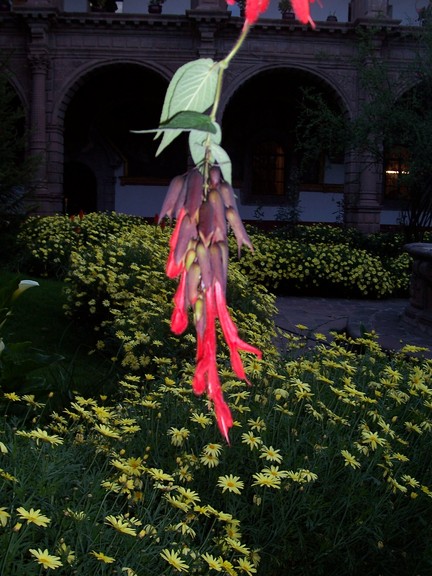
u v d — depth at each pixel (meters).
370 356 4.38
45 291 10.02
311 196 27.83
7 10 23.38
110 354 6.86
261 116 28.03
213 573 2.38
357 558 2.88
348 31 22.77
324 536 2.70
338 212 26.00
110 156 27.48
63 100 23.09
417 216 17.73
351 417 3.53
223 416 0.75
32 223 11.38
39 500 2.22
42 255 12.58
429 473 3.16
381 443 2.90
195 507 2.43
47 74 22.98
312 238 18.67
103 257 8.58
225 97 23.00
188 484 2.84
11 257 11.11
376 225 23.06
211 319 0.75
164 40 23.09
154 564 2.26
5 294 4.41
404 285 14.94
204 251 0.74
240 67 23.00
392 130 16.28
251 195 28.16
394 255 18.09
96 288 7.72
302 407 3.50
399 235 19.05
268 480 2.54
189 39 23.06
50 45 22.94
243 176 28.12
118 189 27.77
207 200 0.75
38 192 22.62
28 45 22.52
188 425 3.21
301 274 14.26
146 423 3.24
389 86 17.27
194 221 0.74
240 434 3.08
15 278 4.41
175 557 2.05
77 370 6.10
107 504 2.64
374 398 3.65
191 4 23.23
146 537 2.24
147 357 5.31
